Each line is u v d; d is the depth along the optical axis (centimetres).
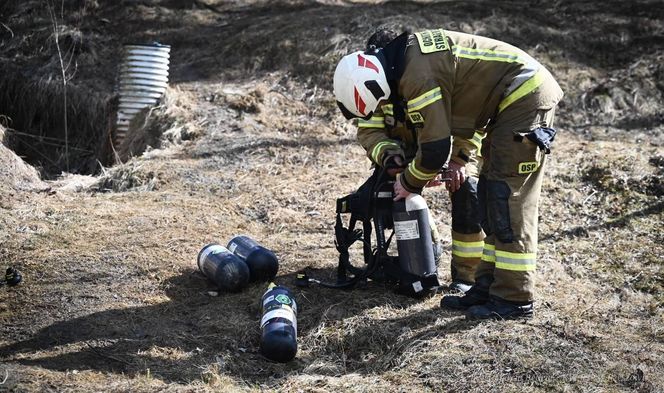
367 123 634
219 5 1664
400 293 648
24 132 1358
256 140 1080
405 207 623
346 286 652
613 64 1292
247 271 662
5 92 1375
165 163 1006
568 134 1109
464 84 570
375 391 511
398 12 1408
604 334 590
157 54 1211
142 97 1210
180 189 936
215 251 674
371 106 577
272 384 530
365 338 584
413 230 626
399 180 600
